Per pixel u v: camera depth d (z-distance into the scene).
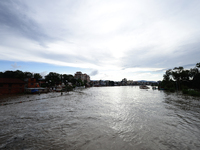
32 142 9.56
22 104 24.83
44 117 16.12
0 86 42.47
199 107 23.50
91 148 8.79
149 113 18.95
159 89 95.88
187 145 9.38
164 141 9.98
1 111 18.78
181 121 15.09
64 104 25.97
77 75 181.62
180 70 80.00
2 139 9.95
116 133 11.44
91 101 31.66
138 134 11.28
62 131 11.72
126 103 28.75
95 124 13.75
